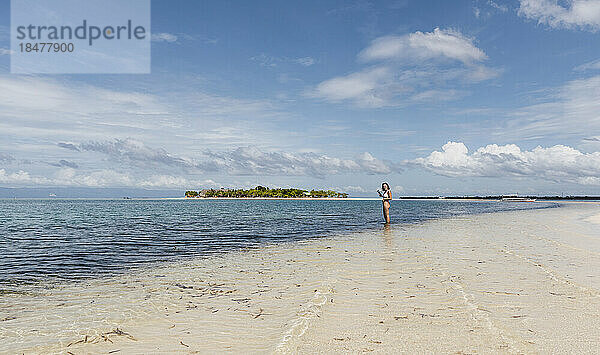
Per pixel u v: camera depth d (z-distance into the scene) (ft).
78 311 21.79
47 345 16.66
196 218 115.34
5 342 16.99
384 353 15.31
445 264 35.45
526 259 37.91
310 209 204.54
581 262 36.11
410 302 22.82
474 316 19.93
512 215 134.82
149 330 18.58
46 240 56.34
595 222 91.35
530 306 21.67
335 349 15.78
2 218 111.86
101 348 16.34
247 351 15.89
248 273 32.42
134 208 213.87
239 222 98.02
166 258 40.78
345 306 22.13
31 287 27.73
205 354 15.66
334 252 44.16
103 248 48.29
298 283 28.43
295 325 18.79
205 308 22.21
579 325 18.39
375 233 67.97
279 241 55.98
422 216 132.26
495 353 15.12
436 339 16.75
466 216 131.23
